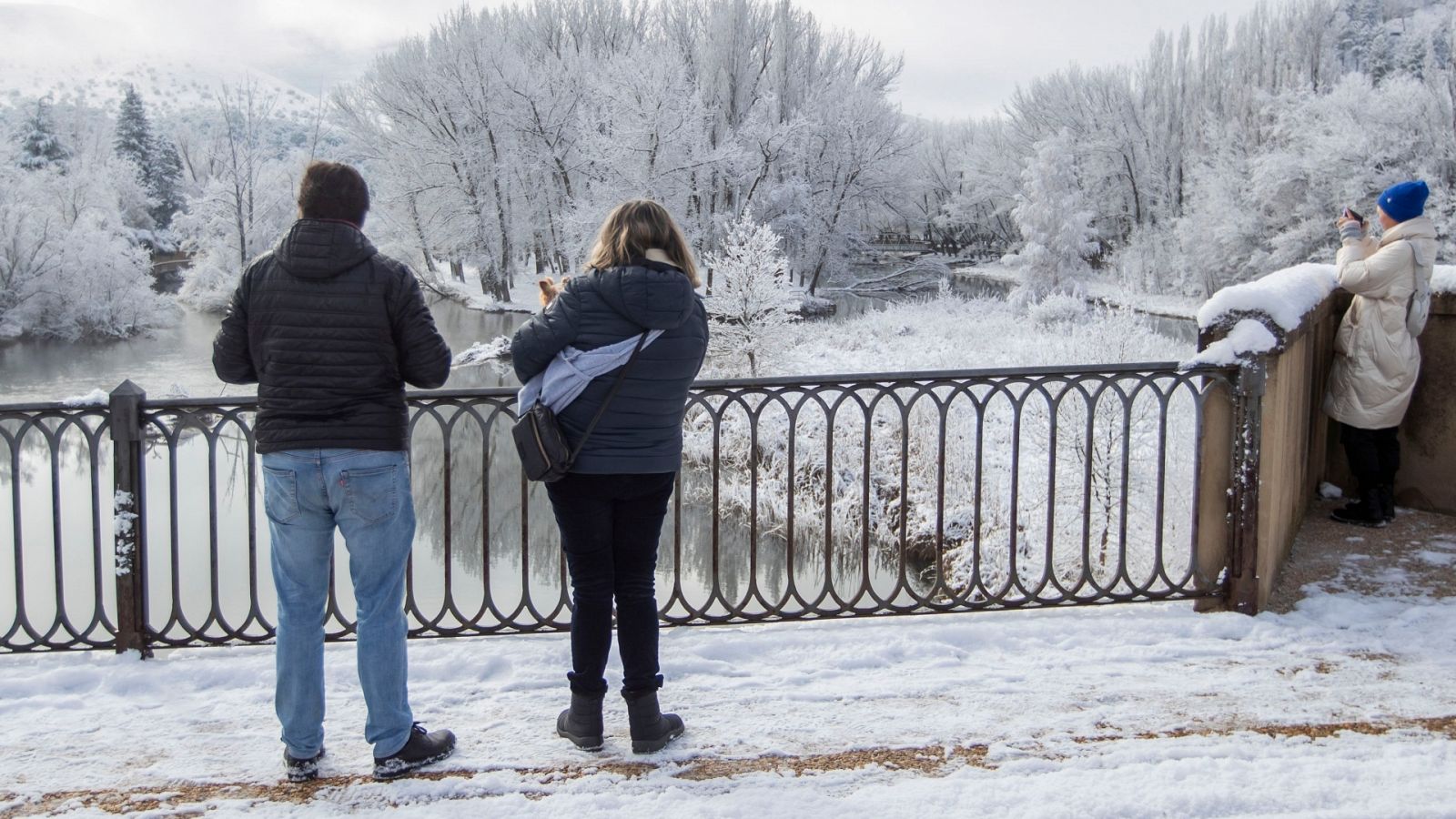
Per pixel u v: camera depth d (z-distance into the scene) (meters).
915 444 15.41
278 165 51.91
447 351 2.93
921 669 3.72
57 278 39.22
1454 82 38.06
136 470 3.86
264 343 2.82
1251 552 4.15
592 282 2.90
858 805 2.70
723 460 18.06
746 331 22.70
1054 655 3.84
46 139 77.62
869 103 49.50
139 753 3.13
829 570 4.21
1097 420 12.52
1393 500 5.29
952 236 82.19
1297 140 42.47
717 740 3.16
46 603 12.82
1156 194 60.38
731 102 50.59
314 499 2.83
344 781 2.94
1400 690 3.47
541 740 3.18
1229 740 3.10
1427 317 5.14
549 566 14.47
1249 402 4.09
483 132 46.34
